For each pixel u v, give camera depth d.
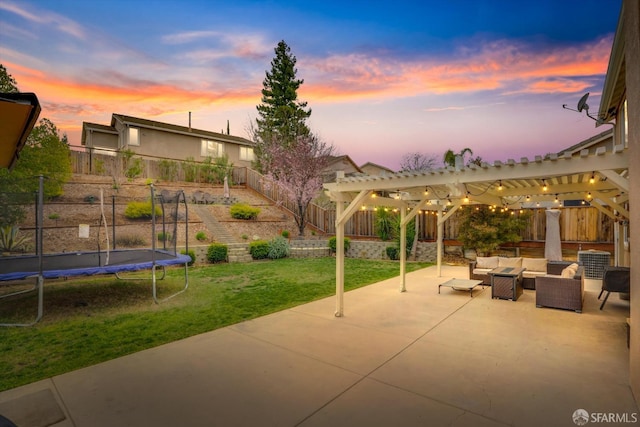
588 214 13.23
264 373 4.30
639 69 3.28
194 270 12.68
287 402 3.61
